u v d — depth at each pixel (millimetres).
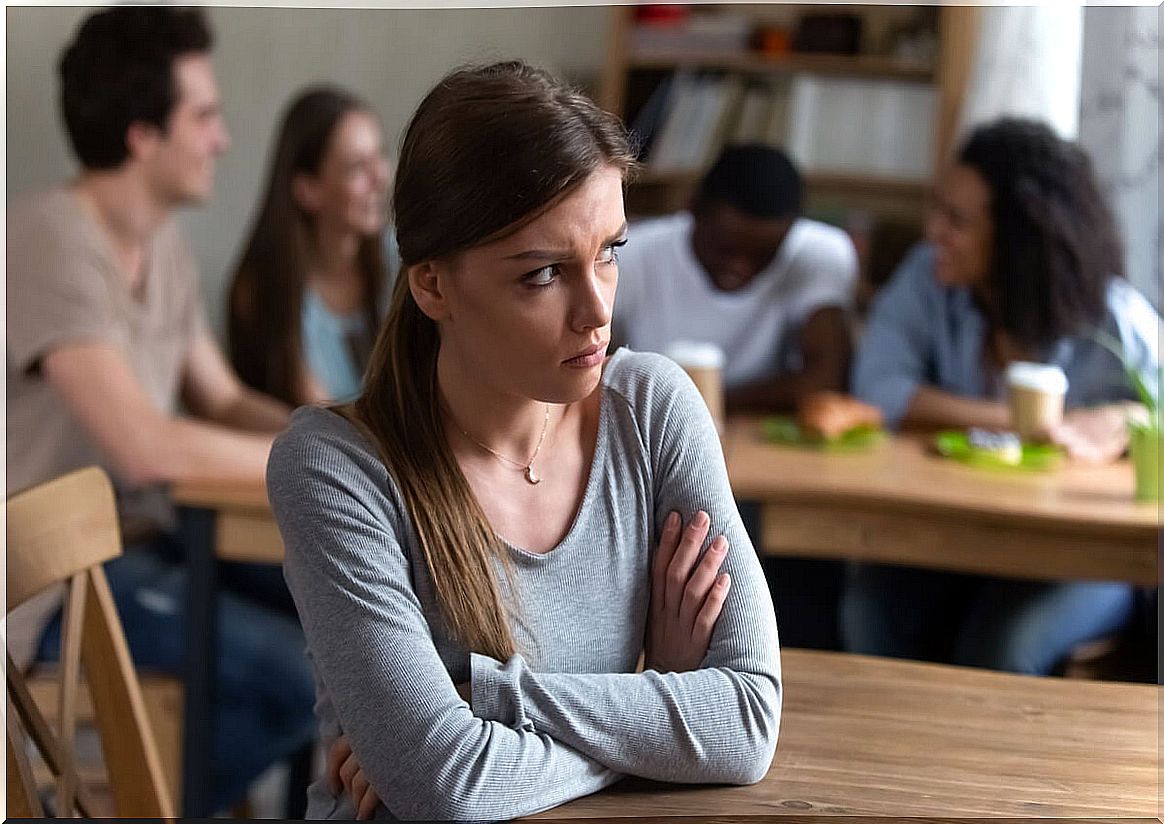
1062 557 2154
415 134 1109
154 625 2445
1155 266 2473
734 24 3588
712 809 1073
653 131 3646
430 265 1116
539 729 1101
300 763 2590
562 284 1082
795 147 3566
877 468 2371
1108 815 1061
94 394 2480
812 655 1401
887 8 3574
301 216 2957
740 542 1220
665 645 1211
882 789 1105
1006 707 1280
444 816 1069
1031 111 2904
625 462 1232
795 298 2971
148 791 1432
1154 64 2391
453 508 1158
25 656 2285
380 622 1120
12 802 1295
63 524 1356
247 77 3639
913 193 3559
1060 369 2568
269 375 2977
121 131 2666
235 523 2225
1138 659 2252
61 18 3387
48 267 2520
